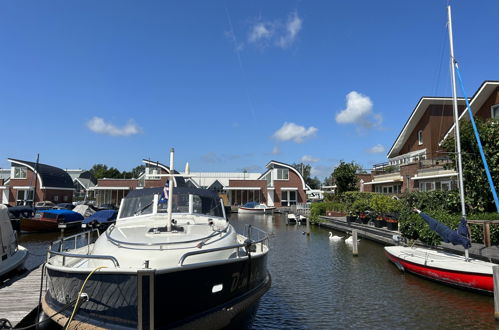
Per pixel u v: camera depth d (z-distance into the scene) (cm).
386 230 2014
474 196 1492
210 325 477
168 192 626
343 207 2991
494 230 1302
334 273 1229
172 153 621
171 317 448
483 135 1447
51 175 4878
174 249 507
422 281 1091
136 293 435
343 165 3631
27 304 780
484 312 831
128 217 688
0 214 1090
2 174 6169
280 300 955
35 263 1518
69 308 486
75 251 734
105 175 8106
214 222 676
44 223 2495
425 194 1903
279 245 1870
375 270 1259
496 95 2191
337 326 782
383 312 855
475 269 951
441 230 1069
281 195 5366
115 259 460
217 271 496
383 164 3541
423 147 3014
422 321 793
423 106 2948
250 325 621
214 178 5953
